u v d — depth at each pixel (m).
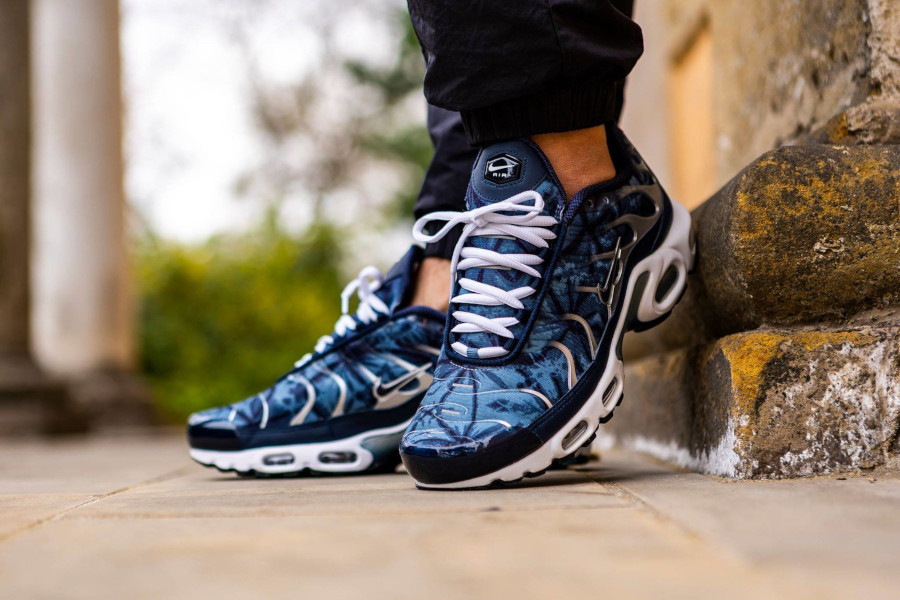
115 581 0.49
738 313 1.03
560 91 0.98
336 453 1.25
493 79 0.97
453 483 0.90
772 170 0.96
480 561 0.52
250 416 1.26
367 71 11.79
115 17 5.89
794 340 0.95
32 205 5.10
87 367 5.60
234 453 1.26
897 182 0.96
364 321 1.26
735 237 0.97
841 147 0.98
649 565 0.50
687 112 2.57
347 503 0.81
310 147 12.08
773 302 0.98
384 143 12.11
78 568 0.53
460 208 1.25
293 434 1.25
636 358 1.62
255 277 7.87
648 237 1.08
